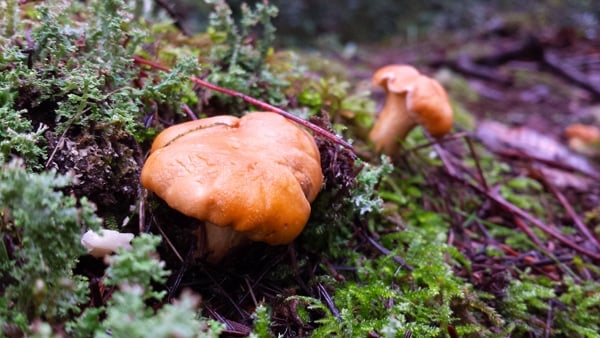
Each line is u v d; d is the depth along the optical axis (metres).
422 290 0.20
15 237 0.16
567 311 0.23
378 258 0.22
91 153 0.18
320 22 0.96
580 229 0.29
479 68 0.70
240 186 0.16
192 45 0.27
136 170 0.19
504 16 1.02
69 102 0.19
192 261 0.19
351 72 0.54
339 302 0.19
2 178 0.14
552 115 0.55
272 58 0.27
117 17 0.20
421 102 0.25
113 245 0.17
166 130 0.19
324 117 0.22
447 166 0.30
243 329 0.18
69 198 0.14
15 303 0.15
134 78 0.21
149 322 0.13
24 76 0.18
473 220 0.28
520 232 0.28
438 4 1.13
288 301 0.18
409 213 0.26
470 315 0.20
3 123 0.17
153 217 0.19
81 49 0.21
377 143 0.27
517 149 0.41
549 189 0.32
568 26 0.93
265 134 0.18
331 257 0.21
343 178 0.21
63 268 0.15
